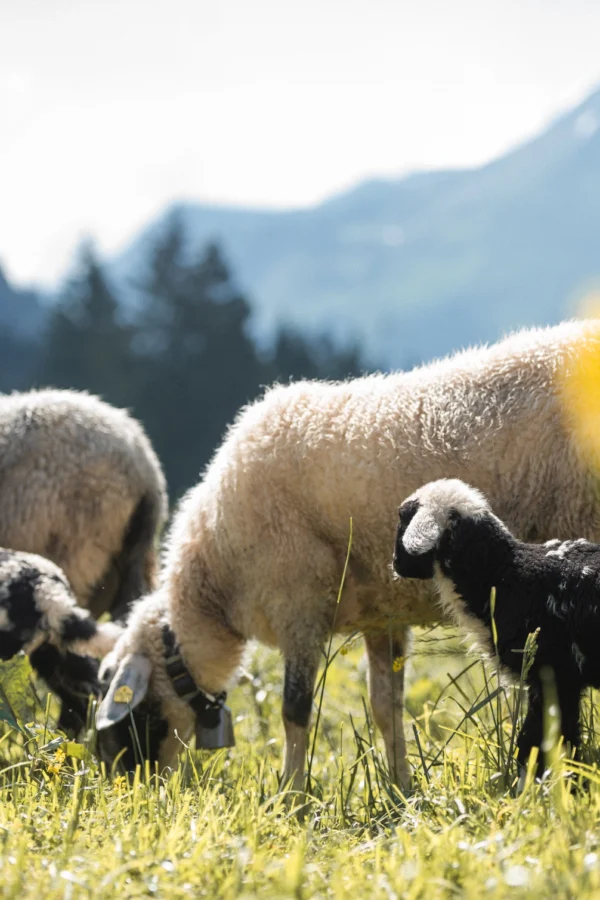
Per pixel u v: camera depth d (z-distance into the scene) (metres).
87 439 9.90
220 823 4.95
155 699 8.07
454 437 7.14
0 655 8.17
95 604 10.12
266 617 7.74
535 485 6.97
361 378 7.82
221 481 7.83
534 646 5.52
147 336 87.62
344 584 7.54
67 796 5.61
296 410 7.65
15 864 4.16
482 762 5.98
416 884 3.78
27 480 9.66
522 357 7.21
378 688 7.88
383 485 7.24
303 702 7.45
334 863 4.41
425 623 7.62
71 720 8.43
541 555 6.19
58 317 86.12
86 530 9.81
